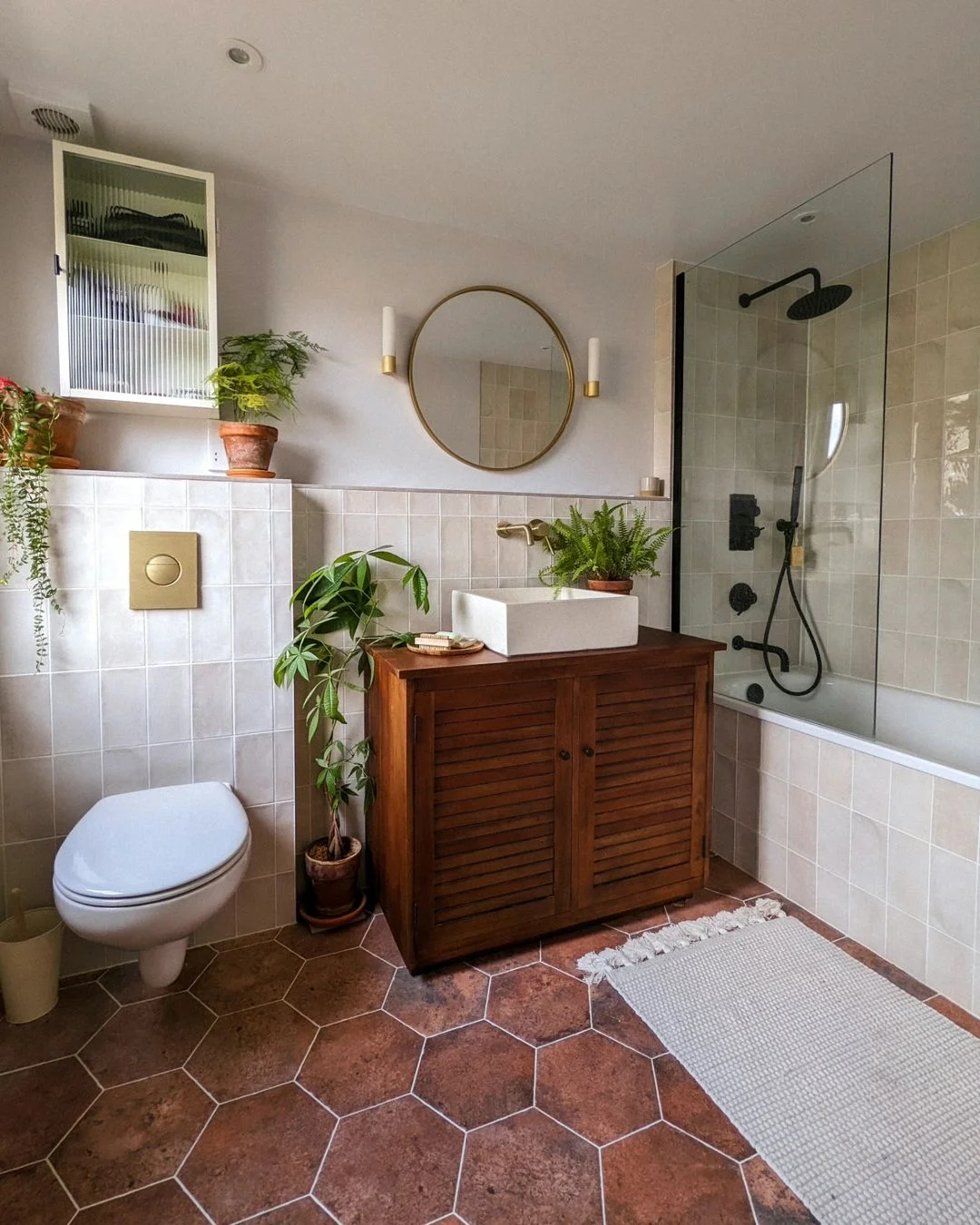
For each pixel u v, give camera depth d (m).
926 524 2.53
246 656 1.90
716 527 2.61
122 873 1.32
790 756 2.06
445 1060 1.43
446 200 2.13
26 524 1.62
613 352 2.61
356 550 2.11
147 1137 1.24
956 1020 1.54
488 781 1.72
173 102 1.64
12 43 1.43
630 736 1.90
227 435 1.88
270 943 1.89
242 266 2.01
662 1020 1.55
